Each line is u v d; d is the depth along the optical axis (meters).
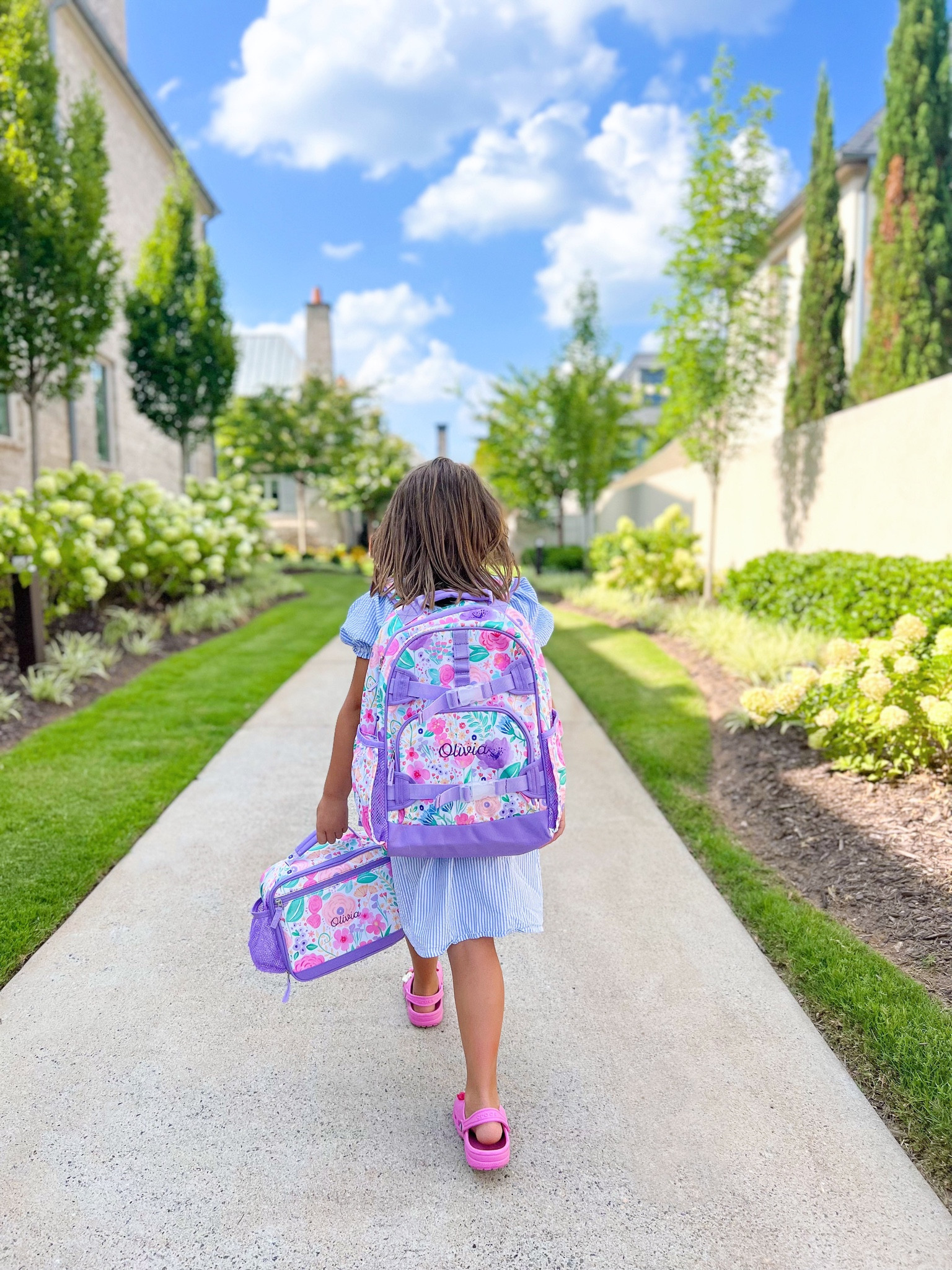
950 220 10.47
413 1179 1.83
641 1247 1.65
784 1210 1.73
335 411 23.56
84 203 8.12
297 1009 2.46
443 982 2.62
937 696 3.70
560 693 6.54
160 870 3.32
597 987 2.57
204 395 13.27
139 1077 2.14
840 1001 2.39
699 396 9.54
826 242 12.42
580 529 24.58
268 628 9.44
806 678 4.39
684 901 3.12
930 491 6.87
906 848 3.19
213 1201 1.76
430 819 1.67
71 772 4.28
